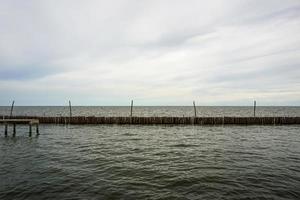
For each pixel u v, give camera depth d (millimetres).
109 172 12203
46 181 10719
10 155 16453
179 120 37656
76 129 32875
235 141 22875
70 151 18000
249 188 9867
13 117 39281
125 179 11070
